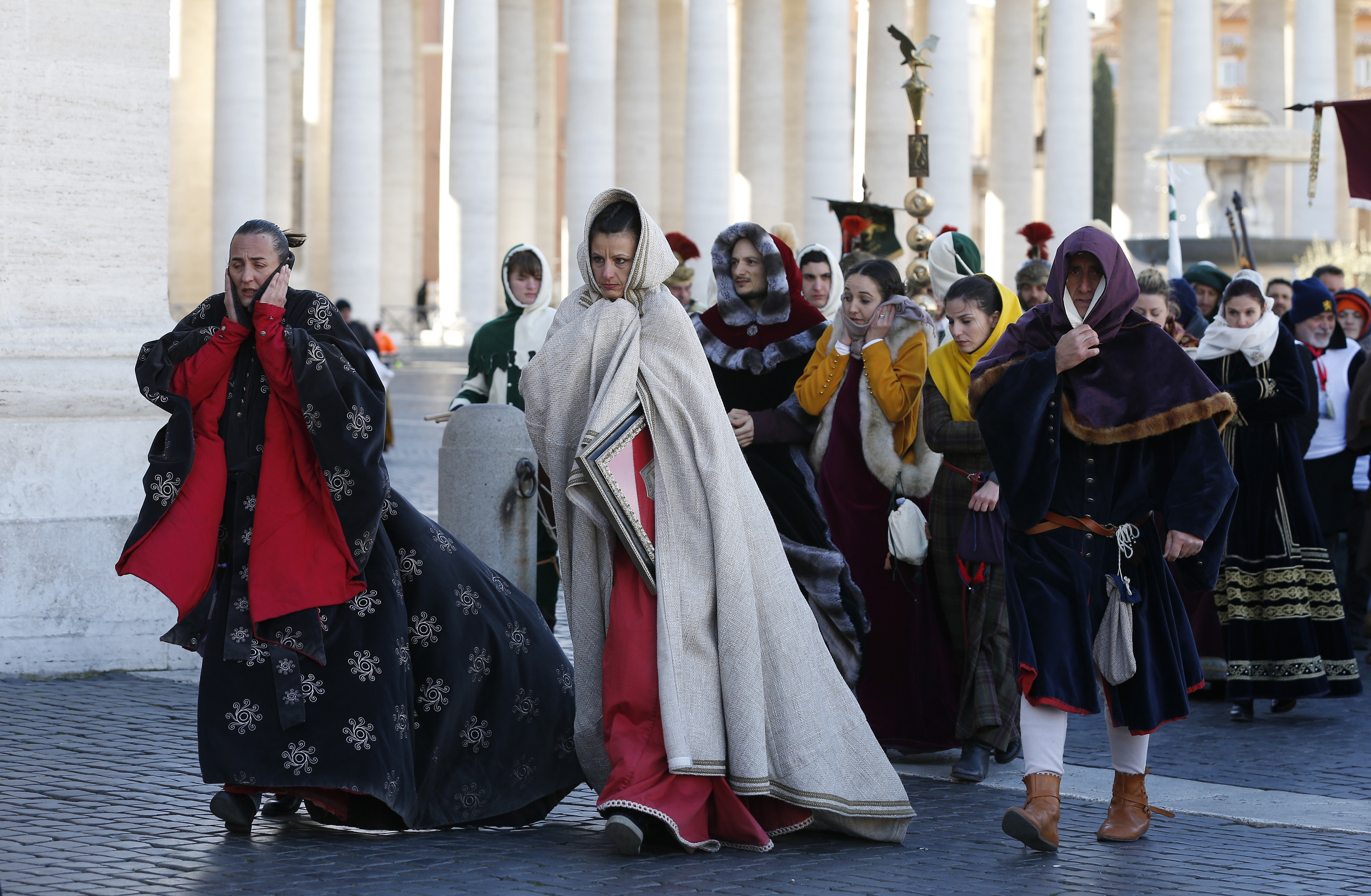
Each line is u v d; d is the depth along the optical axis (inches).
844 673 324.5
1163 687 258.2
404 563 251.4
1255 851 255.9
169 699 348.5
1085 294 258.5
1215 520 253.0
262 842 238.2
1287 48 2583.7
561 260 2588.6
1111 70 3432.6
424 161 2714.1
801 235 2124.8
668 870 229.6
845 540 334.3
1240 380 409.4
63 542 375.6
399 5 2266.2
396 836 246.4
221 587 242.4
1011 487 254.2
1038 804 250.2
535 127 2215.8
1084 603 253.1
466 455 430.3
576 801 283.9
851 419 333.4
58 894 205.2
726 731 242.5
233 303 244.8
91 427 382.9
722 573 243.4
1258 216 1513.3
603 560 252.1
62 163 388.2
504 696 257.3
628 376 248.7
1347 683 410.3
